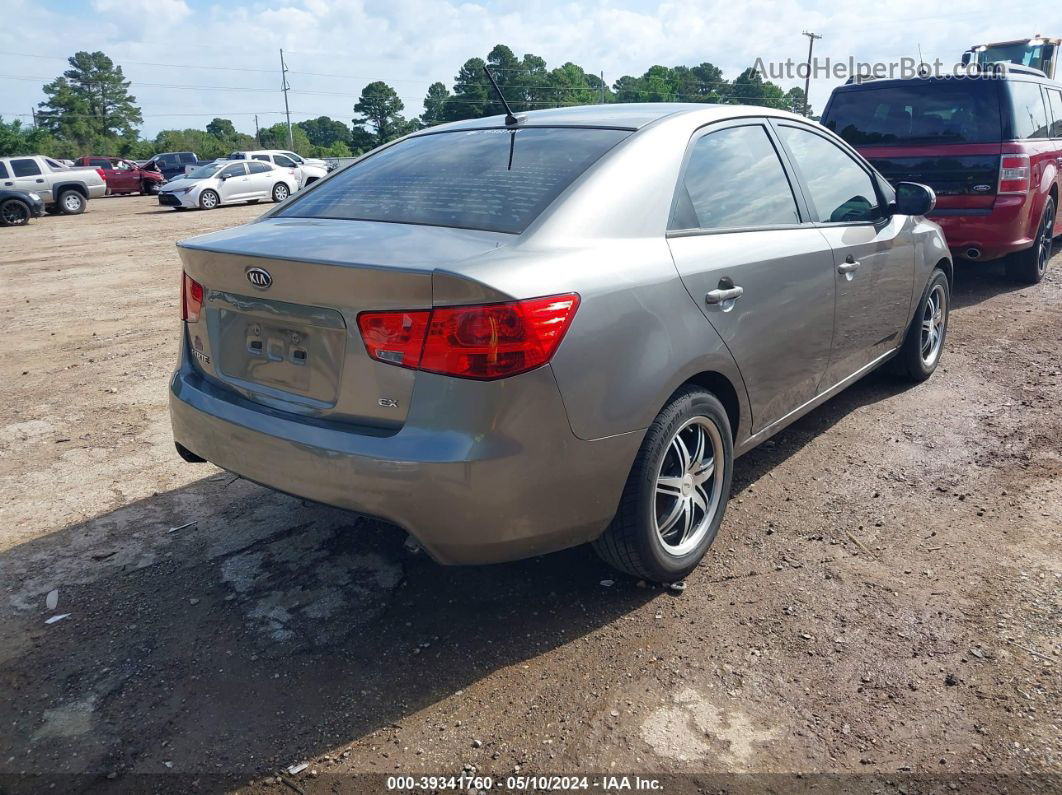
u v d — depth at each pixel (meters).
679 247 2.95
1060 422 4.59
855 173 4.33
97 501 3.94
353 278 2.42
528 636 2.85
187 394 3.03
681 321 2.86
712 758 2.29
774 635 2.81
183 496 3.97
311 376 2.64
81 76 126.06
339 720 2.48
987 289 8.00
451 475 2.38
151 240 15.70
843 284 3.90
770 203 3.55
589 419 2.57
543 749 2.35
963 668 2.62
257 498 3.93
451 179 3.09
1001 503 3.69
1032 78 7.70
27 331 7.70
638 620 2.92
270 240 2.76
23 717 2.52
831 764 2.26
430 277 2.32
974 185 7.05
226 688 2.62
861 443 4.39
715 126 3.39
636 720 2.44
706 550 3.22
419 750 2.36
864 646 2.74
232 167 24.64
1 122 69.19
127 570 3.32
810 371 3.79
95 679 2.68
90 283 10.50
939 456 4.21
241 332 2.86
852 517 3.61
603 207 2.80
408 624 2.93
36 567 3.35
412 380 2.42
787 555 3.32
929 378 5.40
